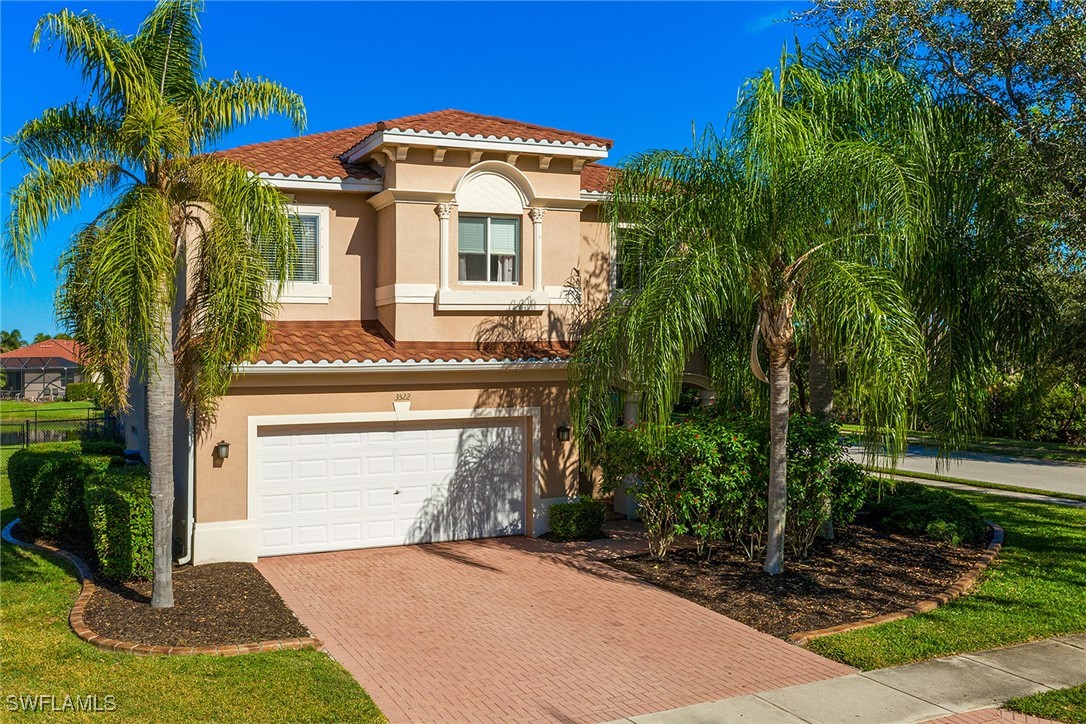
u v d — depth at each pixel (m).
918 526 16.16
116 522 12.84
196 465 14.20
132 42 11.57
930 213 12.59
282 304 15.97
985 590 12.75
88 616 11.23
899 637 10.68
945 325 14.18
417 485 16.00
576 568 14.27
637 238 13.91
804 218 11.80
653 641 10.77
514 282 17.02
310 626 11.32
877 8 16.12
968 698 8.95
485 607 12.18
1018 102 15.70
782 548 13.38
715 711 8.67
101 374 11.51
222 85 12.09
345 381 15.09
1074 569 14.05
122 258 10.35
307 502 15.12
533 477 16.66
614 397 15.05
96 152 11.62
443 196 16.14
